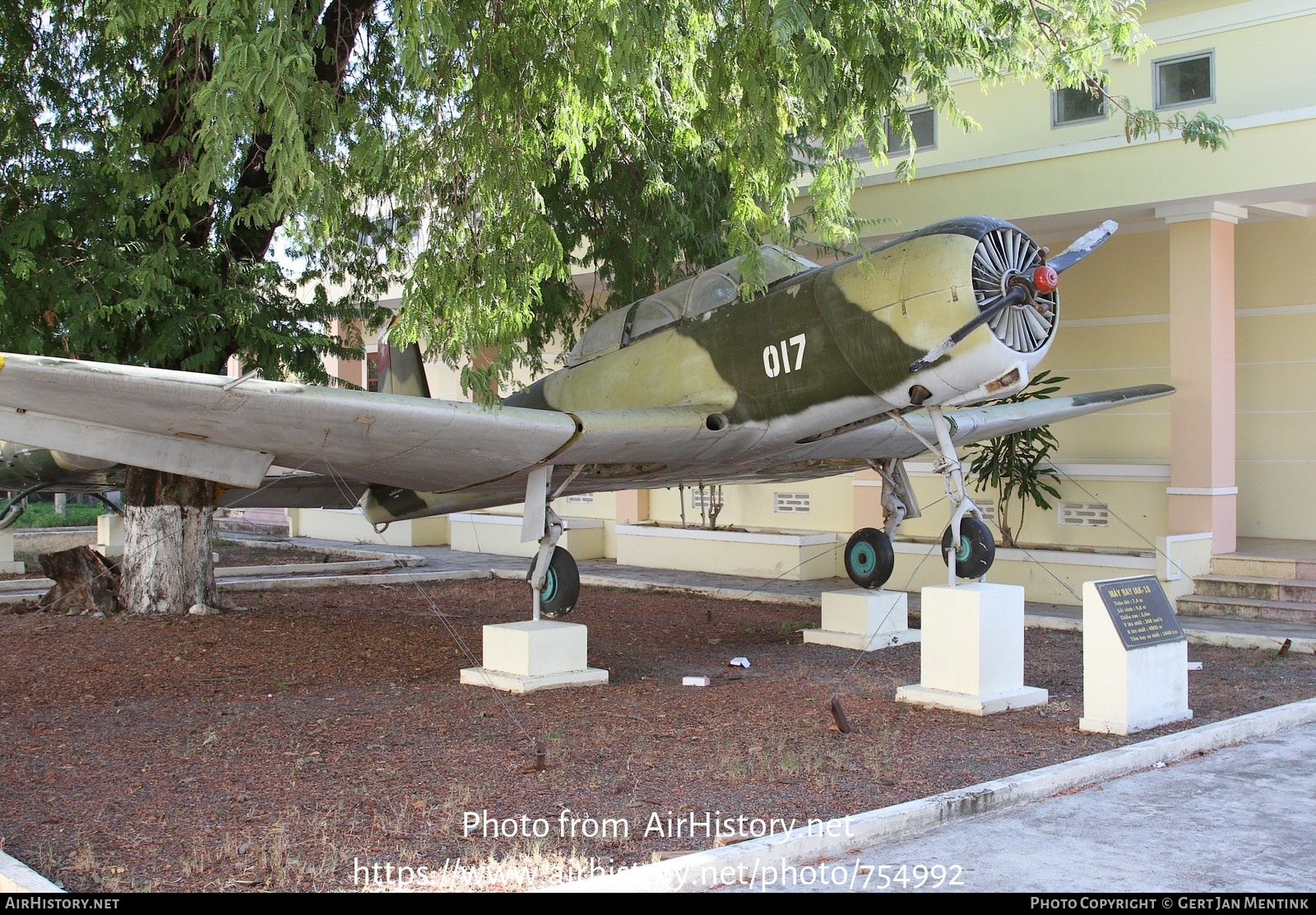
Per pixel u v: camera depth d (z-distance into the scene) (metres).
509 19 7.42
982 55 8.04
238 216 8.66
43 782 5.19
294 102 6.20
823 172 7.40
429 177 7.96
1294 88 11.75
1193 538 11.02
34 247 8.91
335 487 10.92
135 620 10.49
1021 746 5.83
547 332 11.80
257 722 6.55
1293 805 4.80
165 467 6.97
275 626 10.41
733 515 15.74
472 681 7.76
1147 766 5.48
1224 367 11.25
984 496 13.18
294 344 10.15
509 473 8.00
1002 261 6.91
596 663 8.68
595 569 15.23
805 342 7.59
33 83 9.95
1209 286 11.02
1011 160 11.62
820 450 8.69
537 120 8.66
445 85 7.74
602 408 9.26
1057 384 13.65
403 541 19.28
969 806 4.67
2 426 6.37
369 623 10.76
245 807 4.75
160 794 4.96
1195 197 10.62
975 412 9.79
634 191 11.38
